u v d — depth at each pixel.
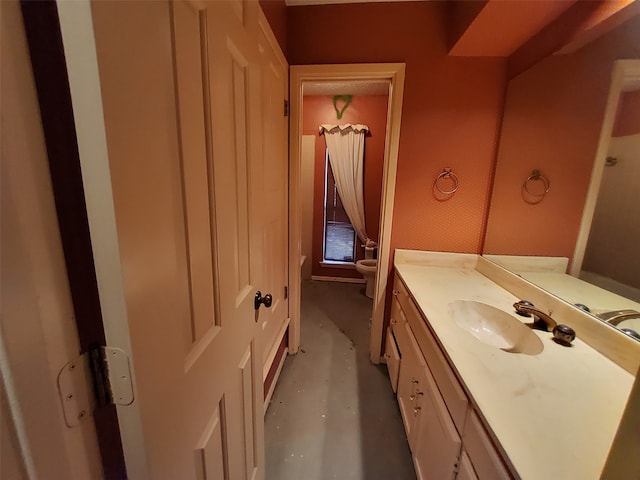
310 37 1.70
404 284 1.60
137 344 0.39
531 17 1.27
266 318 1.56
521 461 0.53
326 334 2.46
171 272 0.48
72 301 0.36
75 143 0.33
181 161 0.51
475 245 1.82
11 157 0.28
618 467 0.43
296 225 1.97
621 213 0.93
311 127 3.43
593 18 1.08
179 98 0.49
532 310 1.09
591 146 1.08
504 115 1.64
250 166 0.90
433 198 1.80
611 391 0.72
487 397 0.69
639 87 0.89
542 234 1.31
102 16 0.31
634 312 0.86
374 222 3.57
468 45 1.51
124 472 0.44
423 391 1.13
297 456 1.35
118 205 0.34
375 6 1.64
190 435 0.58
